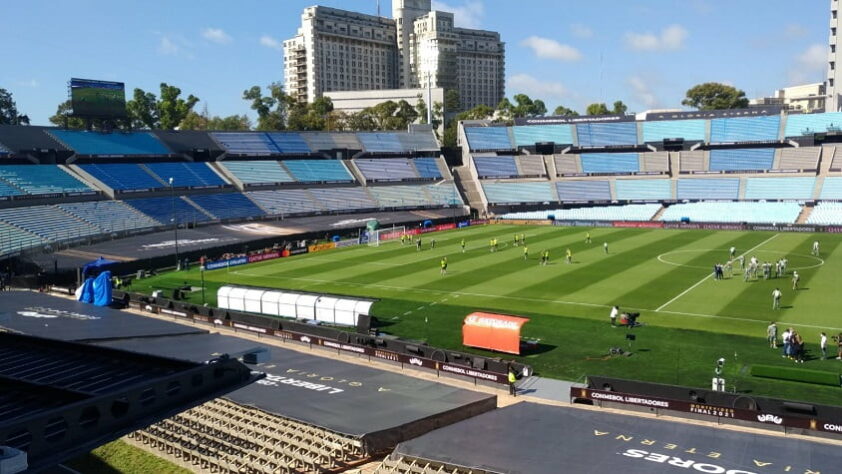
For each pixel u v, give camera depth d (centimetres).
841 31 15962
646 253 8788
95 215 10125
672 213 12581
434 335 5062
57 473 2523
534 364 4284
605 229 11862
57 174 10800
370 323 5169
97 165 11494
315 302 5481
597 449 2495
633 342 4712
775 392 3641
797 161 13700
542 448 2509
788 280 6750
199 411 3030
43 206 9806
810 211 11962
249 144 14075
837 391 3638
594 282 6888
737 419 3120
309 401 3100
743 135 14912
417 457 2456
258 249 9688
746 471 2270
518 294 6406
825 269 7300
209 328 5422
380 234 10856
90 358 2239
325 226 11288
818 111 16775
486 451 2489
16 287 7238
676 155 14875
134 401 1501
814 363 4141
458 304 6078
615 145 15900
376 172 14850
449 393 3262
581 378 3988
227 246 9250
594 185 14825
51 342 2364
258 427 2827
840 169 13200
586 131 16262
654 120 15975
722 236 10406
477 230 12131
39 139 11269
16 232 8812
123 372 2059
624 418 2872
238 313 5362
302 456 2538
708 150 14775
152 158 12712
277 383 3403
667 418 3241
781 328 4972
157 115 19838
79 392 1705
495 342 4566
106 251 8688
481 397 3203
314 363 3822
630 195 14362
